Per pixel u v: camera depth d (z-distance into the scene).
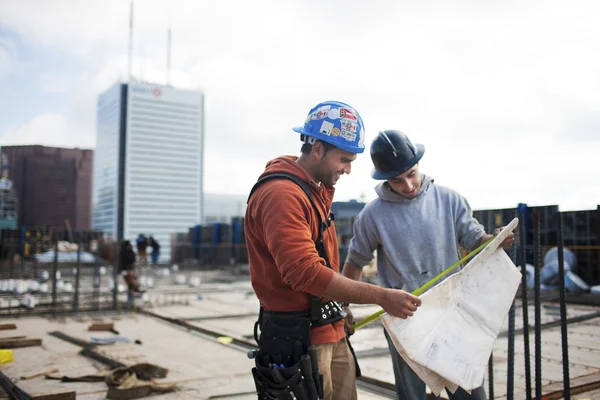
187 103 114.06
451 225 2.72
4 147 70.56
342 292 1.88
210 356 5.72
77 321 8.57
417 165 2.67
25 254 18.20
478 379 2.08
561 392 3.88
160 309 9.91
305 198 2.02
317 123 2.11
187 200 111.75
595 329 6.47
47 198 72.88
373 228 2.82
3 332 7.42
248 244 2.17
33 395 3.88
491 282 2.32
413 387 2.69
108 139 113.44
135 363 4.87
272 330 2.04
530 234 9.76
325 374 2.06
